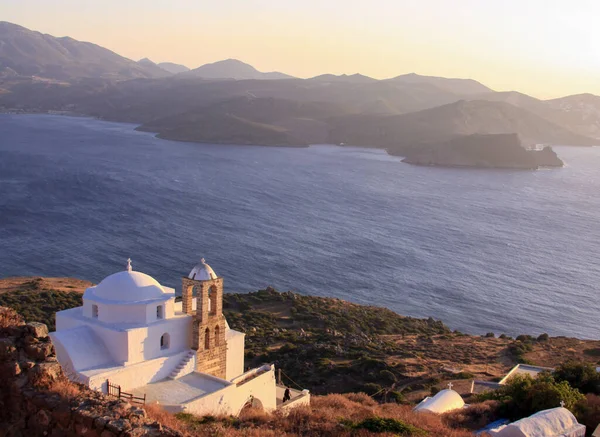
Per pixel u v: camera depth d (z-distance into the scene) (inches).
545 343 2920.8
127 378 1325.0
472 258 5556.1
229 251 5270.7
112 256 4911.4
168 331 1438.2
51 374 713.0
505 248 5994.1
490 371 2364.7
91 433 639.8
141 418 666.8
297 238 5910.4
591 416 1273.4
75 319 1430.9
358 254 5452.8
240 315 3243.1
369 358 2422.5
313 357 2517.2
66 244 5221.5
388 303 4261.8
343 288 4520.2
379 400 1987.0
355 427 1135.6
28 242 5211.6
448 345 2878.9
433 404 1525.6
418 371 2335.1
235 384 1422.2
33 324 749.9
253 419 1182.3
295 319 3275.1
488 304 4330.7
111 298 1409.9
